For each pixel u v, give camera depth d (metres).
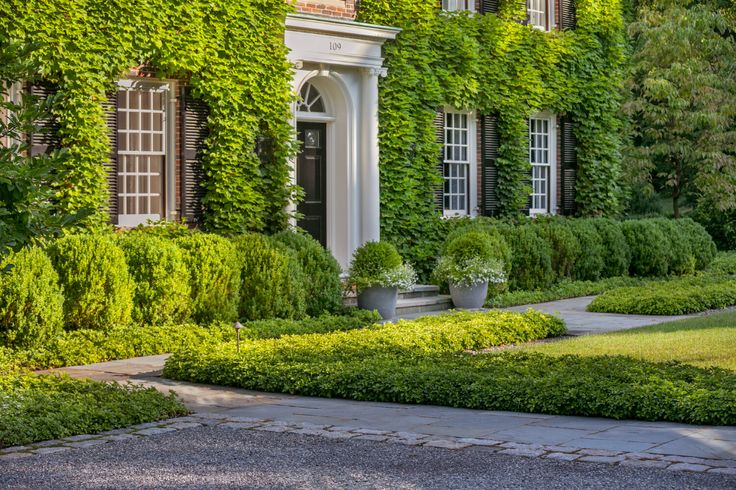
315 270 15.43
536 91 21.50
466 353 11.10
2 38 7.52
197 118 15.79
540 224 21.14
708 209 29.80
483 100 20.64
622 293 18.27
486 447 7.37
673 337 13.17
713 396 8.30
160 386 10.23
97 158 14.34
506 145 21.23
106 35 14.42
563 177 22.98
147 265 13.38
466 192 20.80
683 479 6.40
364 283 16.02
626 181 26.27
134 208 15.20
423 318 14.55
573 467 6.75
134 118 15.19
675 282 20.41
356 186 18.17
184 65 15.21
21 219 6.85
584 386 8.74
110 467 6.89
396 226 18.88
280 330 13.78
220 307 14.07
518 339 13.62
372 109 18.23
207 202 15.83
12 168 6.77
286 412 8.88
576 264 21.09
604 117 23.66
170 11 15.09
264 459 7.10
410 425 8.25
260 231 16.39
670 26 25.95
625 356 10.76
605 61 23.64
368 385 9.51
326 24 17.17
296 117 17.39
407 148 18.91
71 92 13.99
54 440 7.72
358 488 6.32
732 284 19.77
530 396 8.84
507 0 21.14
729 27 28.23
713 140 26.16
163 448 7.45
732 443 7.38
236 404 9.30
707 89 25.89
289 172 16.80
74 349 11.77
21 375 10.01
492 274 17.86
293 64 16.78
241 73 16.06
